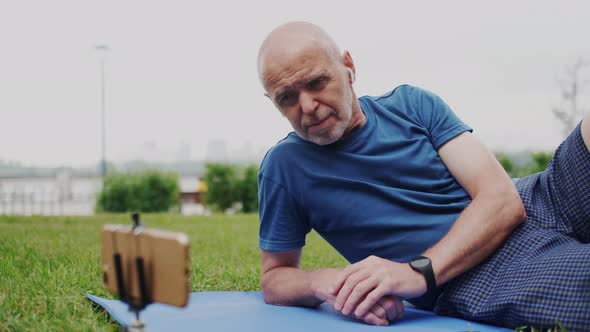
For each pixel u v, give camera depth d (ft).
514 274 6.89
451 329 6.57
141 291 5.05
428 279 6.92
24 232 23.70
